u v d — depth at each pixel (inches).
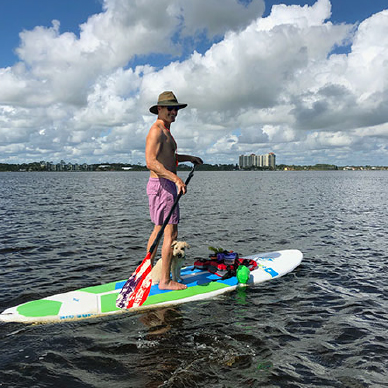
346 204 784.9
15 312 175.8
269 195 1083.3
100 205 756.0
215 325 166.6
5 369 126.9
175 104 198.2
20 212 618.5
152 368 128.2
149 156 194.2
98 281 236.4
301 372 126.3
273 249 344.2
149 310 185.8
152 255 202.1
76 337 153.8
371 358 136.7
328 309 188.1
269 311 184.9
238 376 123.2
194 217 565.3
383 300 202.4
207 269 241.6
